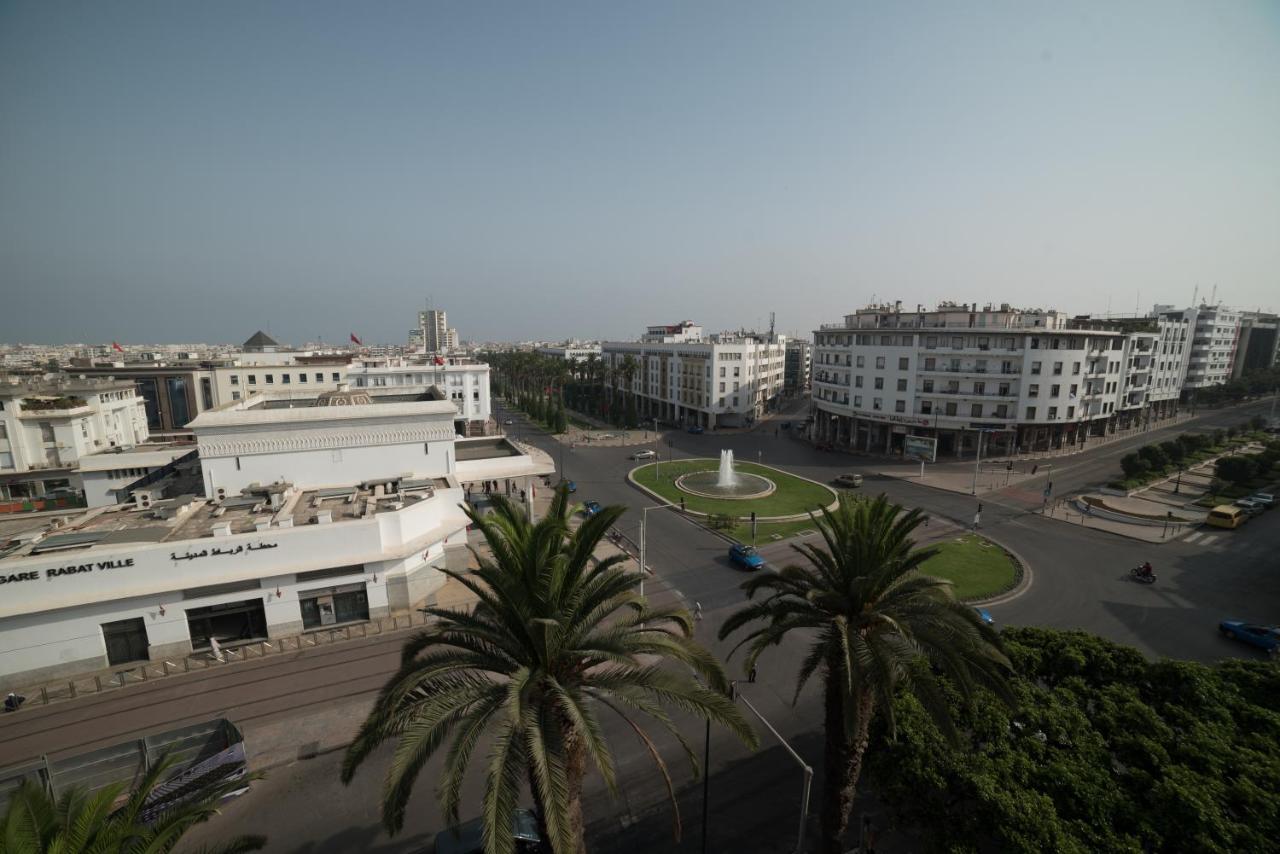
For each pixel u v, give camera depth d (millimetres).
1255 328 125125
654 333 163750
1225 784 13477
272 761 21422
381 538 32656
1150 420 94625
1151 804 13430
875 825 18781
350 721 23703
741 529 46719
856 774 16328
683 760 21734
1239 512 45688
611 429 104938
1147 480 57844
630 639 12984
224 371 83188
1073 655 18219
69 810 11102
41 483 54344
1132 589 34875
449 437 43281
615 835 18359
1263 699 16641
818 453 79562
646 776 20953
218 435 37156
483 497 52219
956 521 47969
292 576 30219
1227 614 31734
